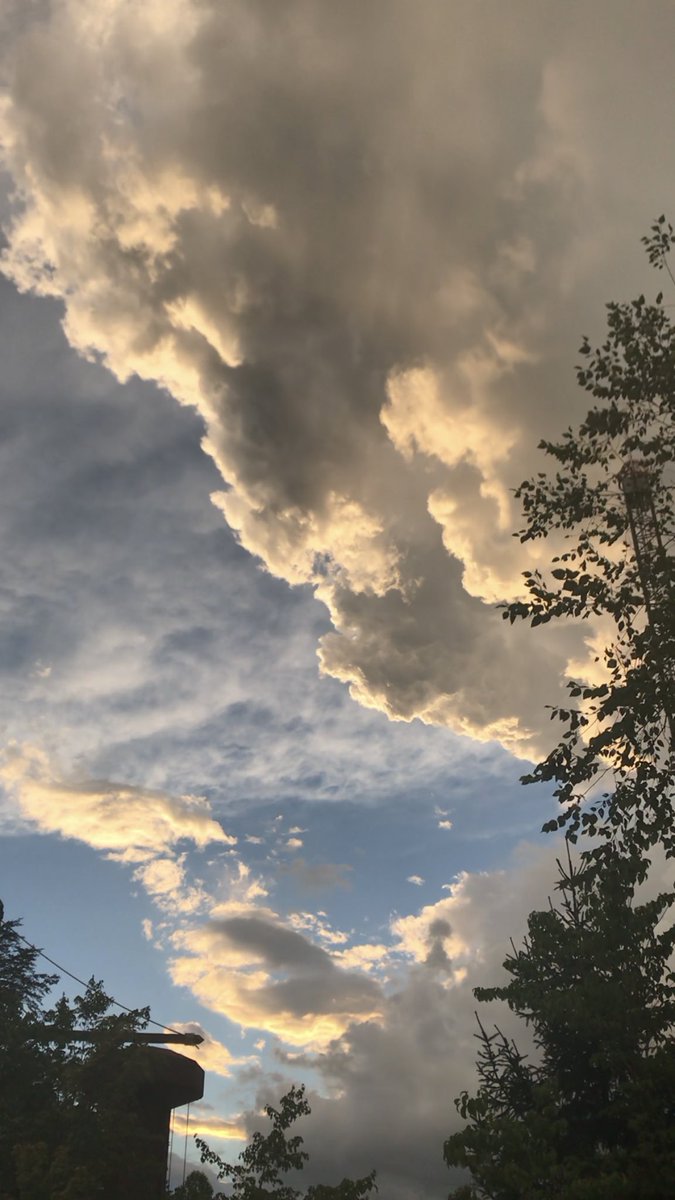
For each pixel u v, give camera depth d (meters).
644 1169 16.38
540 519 18.66
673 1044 17.86
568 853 20.61
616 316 17.92
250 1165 30.67
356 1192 28.72
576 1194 15.98
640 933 18.47
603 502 18.45
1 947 39.50
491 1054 22.44
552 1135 17.19
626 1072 18.55
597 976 18.64
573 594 18.12
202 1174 31.72
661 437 18.11
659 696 17.28
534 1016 20.91
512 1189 16.48
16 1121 28.88
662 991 18.38
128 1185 30.75
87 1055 30.61
